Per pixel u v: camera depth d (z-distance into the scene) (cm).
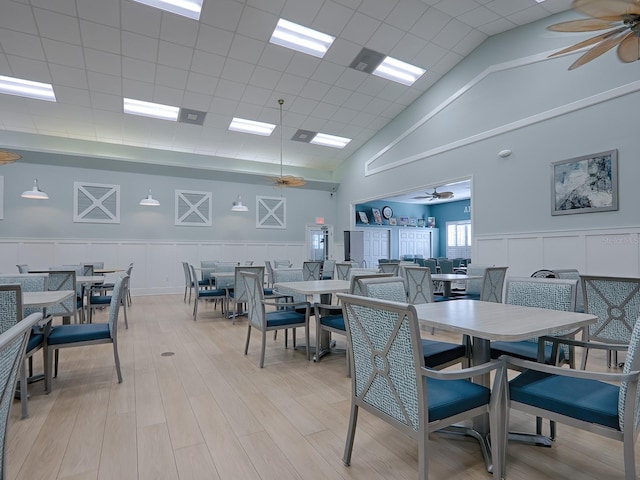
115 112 663
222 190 912
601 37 292
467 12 512
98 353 352
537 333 146
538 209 522
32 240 718
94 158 748
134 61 543
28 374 285
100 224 777
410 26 538
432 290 412
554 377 162
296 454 176
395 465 167
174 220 852
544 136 515
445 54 616
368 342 152
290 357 341
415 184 743
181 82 602
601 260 453
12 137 698
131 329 460
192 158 860
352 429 166
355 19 514
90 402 236
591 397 138
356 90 685
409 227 1322
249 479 156
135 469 163
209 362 324
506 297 251
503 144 569
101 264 686
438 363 200
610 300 264
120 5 447
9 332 86
